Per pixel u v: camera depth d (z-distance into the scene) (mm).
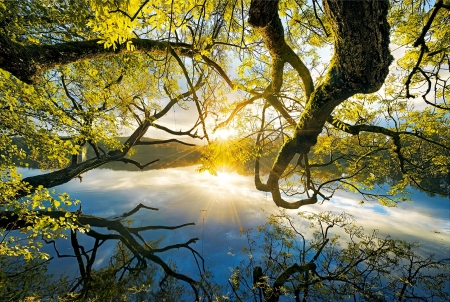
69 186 19375
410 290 6277
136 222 12711
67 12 3695
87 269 8242
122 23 2064
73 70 6320
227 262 8594
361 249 8242
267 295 6246
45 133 4340
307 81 4555
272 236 10102
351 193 17562
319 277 6762
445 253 8703
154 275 8094
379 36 2322
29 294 6305
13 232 9672
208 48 3594
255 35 4613
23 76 2682
